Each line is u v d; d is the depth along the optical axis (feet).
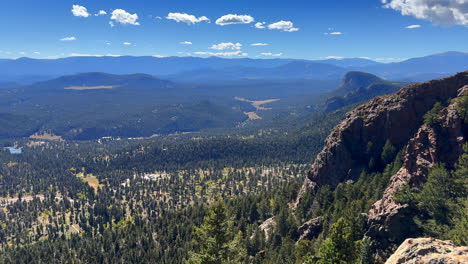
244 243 398.62
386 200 286.87
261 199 645.92
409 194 262.06
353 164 438.81
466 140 289.74
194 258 186.39
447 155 292.61
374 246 244.22
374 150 422.41
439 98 388.98
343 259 183.42
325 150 475.72
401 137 401.08
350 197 383.04
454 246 126.21
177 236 603.67
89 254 640.17
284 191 611.47
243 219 540.11
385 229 249.14
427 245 127.44
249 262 354.13
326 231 318.86
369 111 450.30
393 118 406.21
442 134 306.96
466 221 196.95
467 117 295.89
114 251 628.28
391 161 393.70
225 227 188.03
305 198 452.35
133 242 643.04
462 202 227.61
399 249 136.87
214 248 183.21
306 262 233.96
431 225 230.89
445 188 245.24
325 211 394.73
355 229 257.75
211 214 186.39
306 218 416.46
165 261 513.86
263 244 401.90
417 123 393.29
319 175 466.70
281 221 408.26
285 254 327.88
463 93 360.69
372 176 401.29
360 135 440.04
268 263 328.29
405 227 244.01
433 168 281.74
